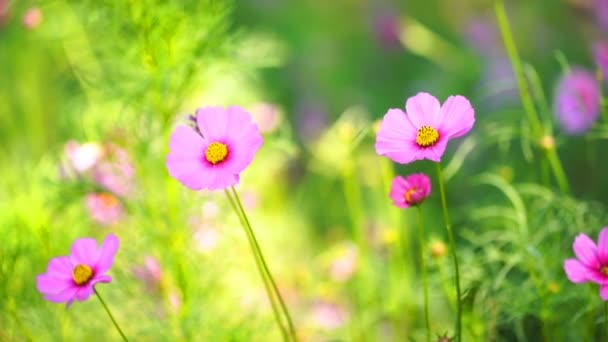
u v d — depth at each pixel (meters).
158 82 1.92
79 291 1.65
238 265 1.99
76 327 1.93
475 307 1.87
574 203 1.89
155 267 1.94
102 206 1.98
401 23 3.73
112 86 1.94
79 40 2.14
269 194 2.73
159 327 1.90
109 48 1.94
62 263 1.67
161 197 1.97
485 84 3.36
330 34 3.92
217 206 1.97
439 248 1.85
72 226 1.97
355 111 3.54
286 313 1.70
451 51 3.48
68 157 1.96
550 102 3.02
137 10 1.89
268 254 2.44
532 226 1.90
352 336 2.02
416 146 1.63
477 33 3.60
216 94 2.26
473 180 2.54
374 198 2.59
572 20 3.42
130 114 1.98
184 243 1.94
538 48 3.43
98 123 1.98
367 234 2.20
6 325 1.86
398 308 2.03
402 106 3.56
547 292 1.80
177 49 1.93
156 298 1.94
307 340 2.06
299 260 2.53
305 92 3.66
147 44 1.91
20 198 1.99
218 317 1.94
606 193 2.67
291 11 4.00
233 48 1.95
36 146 2.39
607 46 2.77
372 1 3.91
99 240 1.98
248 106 2.33
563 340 1.87
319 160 2.82
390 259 2.02
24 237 1.90
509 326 1.93
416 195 1.67
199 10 1.93
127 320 1.93
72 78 2.27
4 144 2.45
